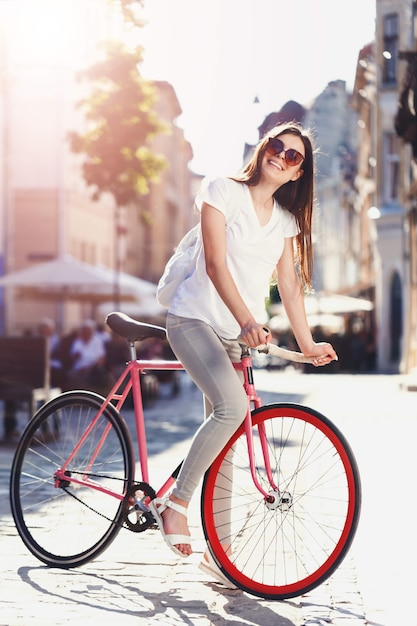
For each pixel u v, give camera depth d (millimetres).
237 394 5410
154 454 11703
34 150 40938
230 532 5586
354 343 49500
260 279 5594
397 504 8328
